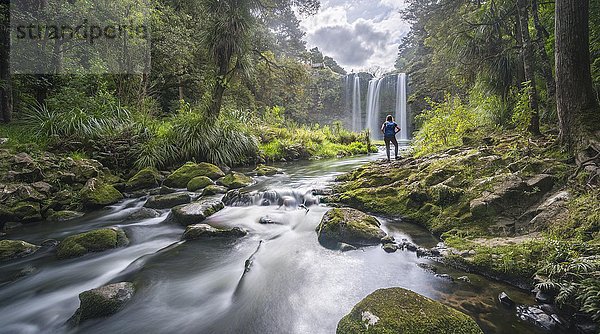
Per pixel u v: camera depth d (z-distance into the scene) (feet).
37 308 10.25
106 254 14.11
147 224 18.03
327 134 70.49
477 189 14.57
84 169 23.65
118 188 24.98
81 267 12.92
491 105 27.84
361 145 66.33
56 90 34.65
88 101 31.94
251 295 10.27
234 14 36.37
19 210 18.04
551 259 9.20
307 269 11.71
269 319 9.03
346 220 14.52
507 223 12.42
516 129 22.79
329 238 14.01
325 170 35.17
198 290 10.86
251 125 48.34
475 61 28.04
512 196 13.03
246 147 39.19
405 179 19.70
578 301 7.80
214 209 19.33
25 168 20.16
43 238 16.26
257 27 43.21
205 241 15.19
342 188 21.70
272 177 30.71
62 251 13.91
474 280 10.14
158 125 35.55
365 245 13.32
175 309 9.79
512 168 14.87
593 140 12.70
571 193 11.76
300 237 14.97
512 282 9.73
